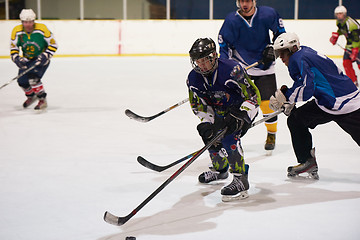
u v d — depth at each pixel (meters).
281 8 30.73
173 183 7.89
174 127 12.31
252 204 6.89
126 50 29.50
